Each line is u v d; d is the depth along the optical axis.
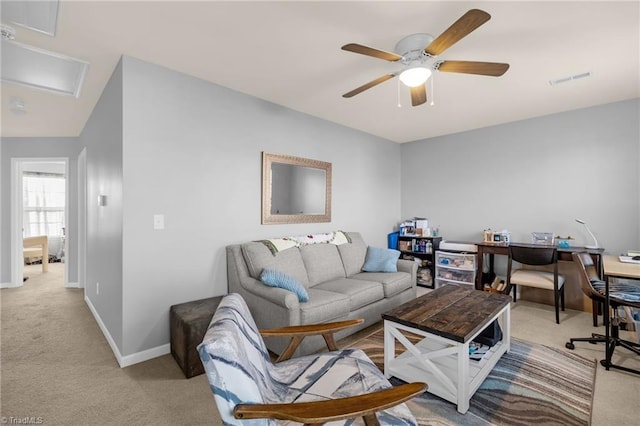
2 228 4.73
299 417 0.93
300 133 3.65
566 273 3.63
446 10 1.83
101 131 3.01
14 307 3.74
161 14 1.85
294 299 2.29
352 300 2.76
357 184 4.49
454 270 4.22
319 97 3.21
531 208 4.01
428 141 5.00
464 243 4.23
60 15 1.84
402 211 5.34
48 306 3.78
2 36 2.00
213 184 2.84
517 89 3.04
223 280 2.90
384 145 5.00
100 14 1.84
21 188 4.88
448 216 4.79
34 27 1.96
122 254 2.31
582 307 3.52
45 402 1.89
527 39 2.15
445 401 1.88
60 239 7.11
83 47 2.21
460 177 4.64
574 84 2.93
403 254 4.86
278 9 1.82
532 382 2.06
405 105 3.46
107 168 2.76
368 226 4.69
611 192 3.47
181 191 2.62
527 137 4.02
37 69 2.53
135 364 2.34
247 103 3.11
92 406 1.85
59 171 7.23
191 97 2.69
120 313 2.36
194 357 2.17
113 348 2.54
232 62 2.46
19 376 2.18
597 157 3.54
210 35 2.08
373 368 1.47
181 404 1.87
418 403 1.87
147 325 2.43
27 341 2.76
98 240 3.15
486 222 4.39
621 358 2.39
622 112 3.39
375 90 3.04
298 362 1.55
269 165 3.28
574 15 1.89
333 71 2.62
